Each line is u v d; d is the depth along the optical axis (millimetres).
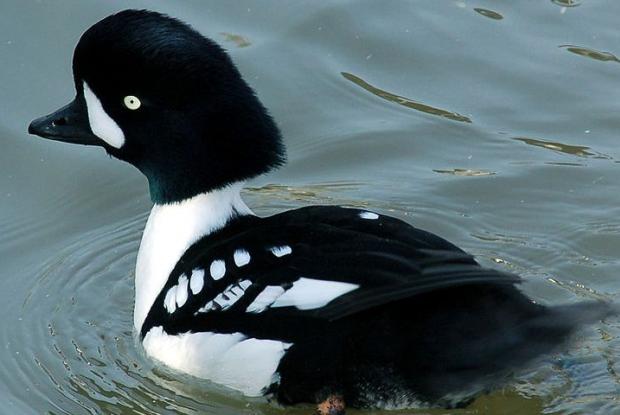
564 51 15781
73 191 14094
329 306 9625
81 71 10953
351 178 14211
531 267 12633
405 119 14930
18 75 15188
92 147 14703
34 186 14133
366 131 14789
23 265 13062
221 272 10359
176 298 10648
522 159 14266
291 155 14570
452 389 9797
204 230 10969
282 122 14930
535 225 13297
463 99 15203
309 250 10000
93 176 14305
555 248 12922
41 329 12078
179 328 10586
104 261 13086
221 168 10820
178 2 16250
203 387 10797
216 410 10883
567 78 15383
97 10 15938
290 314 9875
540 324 9586
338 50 15844
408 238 10039
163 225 11133
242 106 10625
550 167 14086
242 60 15398
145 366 11281
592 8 16484
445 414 10422
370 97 15250
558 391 10852
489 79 15469
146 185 14266
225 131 10664
